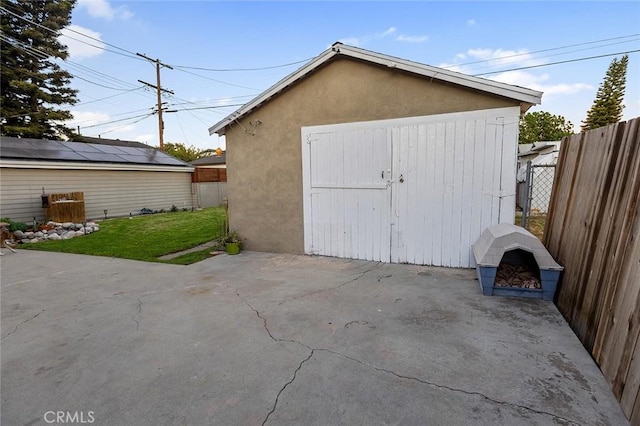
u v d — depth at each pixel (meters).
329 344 2.49
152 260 5.47
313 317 3.00
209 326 2.88
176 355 2.40
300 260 5.14
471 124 4.12
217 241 6.33
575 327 2.58
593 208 2.57
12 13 17.30
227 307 3.31
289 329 2.77
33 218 9.66
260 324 2.88
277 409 1.78
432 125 4.34
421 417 1.68
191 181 15.69
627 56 21.70
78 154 11.49
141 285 4.13
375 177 4.77
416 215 4.57
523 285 3.40
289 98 5.29
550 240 3.62
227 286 3.98
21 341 2.69
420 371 2.09
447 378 2.01
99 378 2.13
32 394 1.98
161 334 2.75
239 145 5.84
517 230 3.41
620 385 1.75
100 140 23.28
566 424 1.61
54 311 3.33
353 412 1.74
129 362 2.32
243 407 1.81
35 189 9.98
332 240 5.23
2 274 4.82
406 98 4.45
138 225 9.78
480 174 4.15
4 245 6.89
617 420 1.62
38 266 5.25
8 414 1.80
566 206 3.23
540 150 12.52
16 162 9.32
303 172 5.33
